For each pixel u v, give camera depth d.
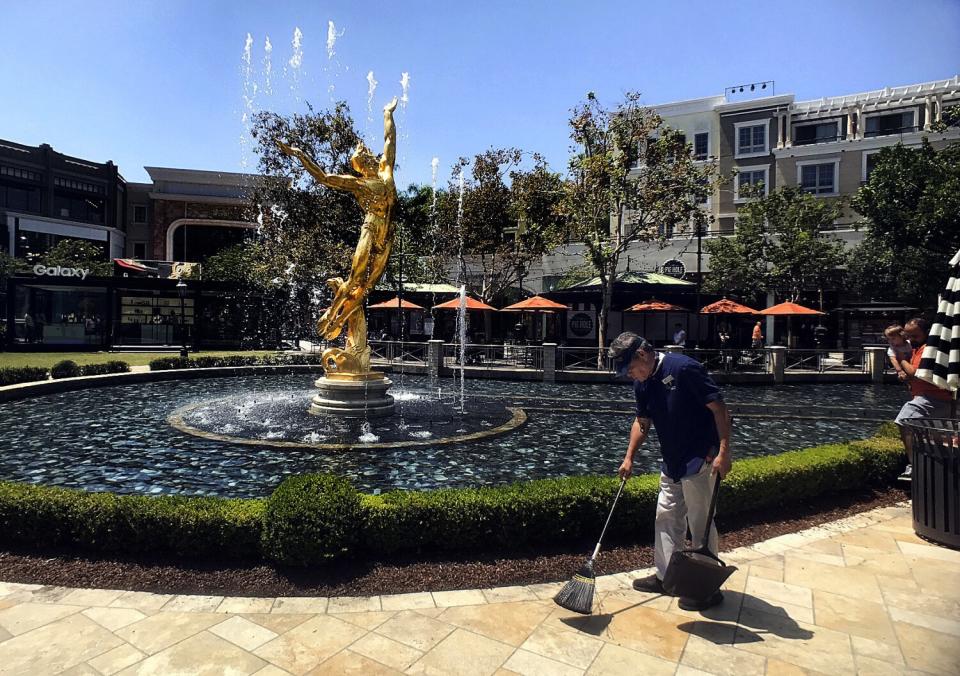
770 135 35.53
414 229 31.83
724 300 23.88
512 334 33.84
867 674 2.96
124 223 50.28
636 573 4.26
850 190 33.34
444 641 3.25
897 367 6.61
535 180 28.48
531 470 7.75
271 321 31.92
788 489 5.70
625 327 27.77
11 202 43.09
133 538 4.36
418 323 31.05
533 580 4.17
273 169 26.98
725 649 3.18
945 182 21.84
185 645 3.18
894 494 6.38
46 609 3.58
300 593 3.89
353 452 8.45
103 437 9.31
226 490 6.61
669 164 23.39
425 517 4.48
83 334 28.94
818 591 3.93
